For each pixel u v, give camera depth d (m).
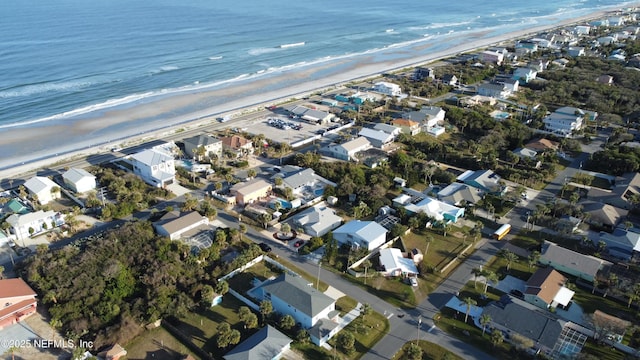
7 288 75.62
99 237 93.06
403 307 81.44
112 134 157.38
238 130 161.00
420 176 129.12
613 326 74.00
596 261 90.38
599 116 177.38
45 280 79.44
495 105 192.88
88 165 132.62
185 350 70.56
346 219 108.56
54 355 68.12
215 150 140.75
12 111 174.88
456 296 84.44
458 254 96.44
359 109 185.00
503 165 138.38
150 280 80.38
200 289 81.25
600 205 110.12
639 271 90.50
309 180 122.00
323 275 88.88
